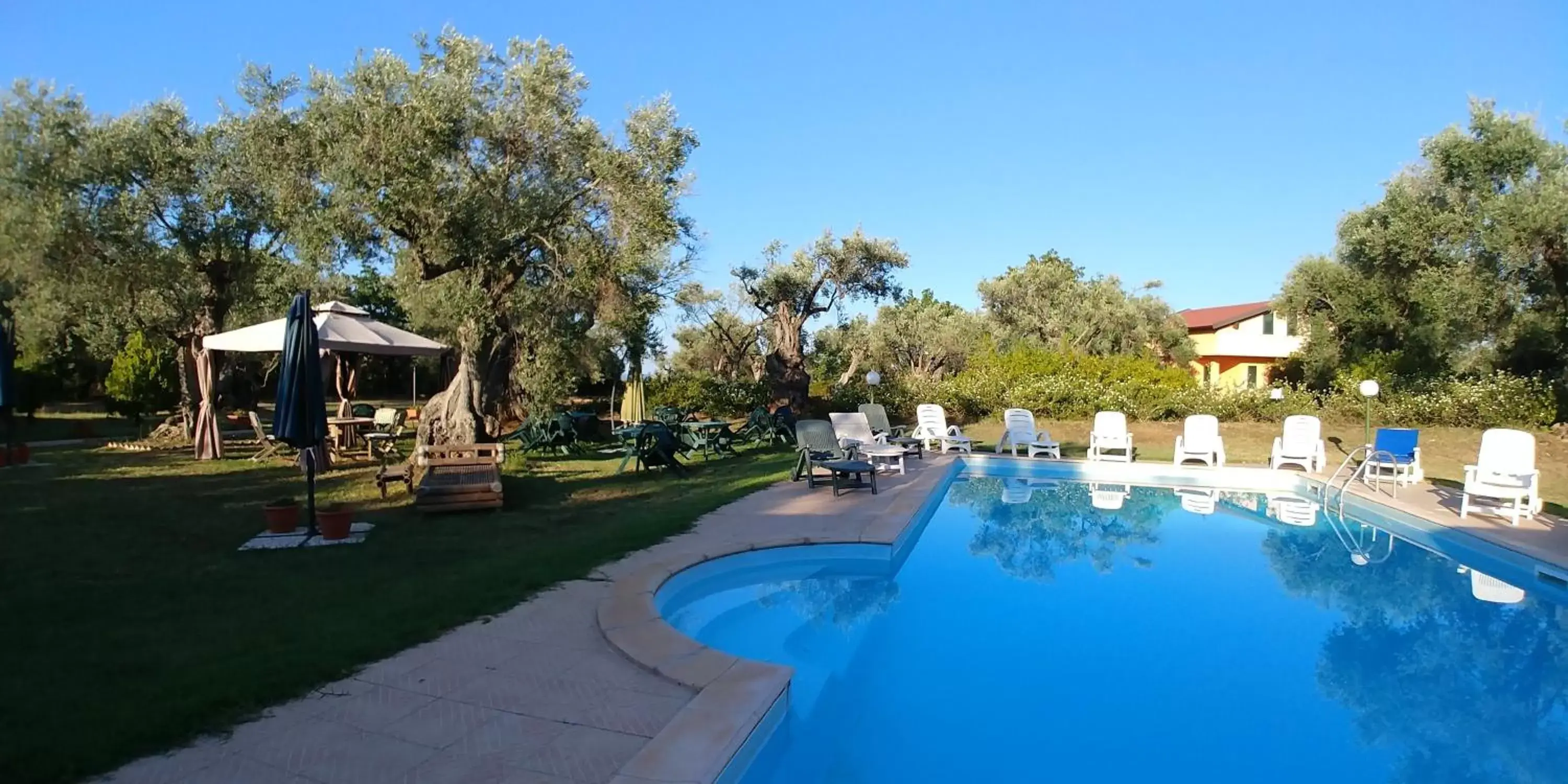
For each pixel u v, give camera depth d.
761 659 5.45
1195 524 10.27
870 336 32.47
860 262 21.58
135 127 13.77
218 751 3.33
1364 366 19.48
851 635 5.94
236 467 12.46
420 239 10.23
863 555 7.58
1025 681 5.07
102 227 13.27
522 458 13.78
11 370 12.41
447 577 6.02
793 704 4.71
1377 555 8.60
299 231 9.85
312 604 5.31
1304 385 20.62
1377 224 18.12
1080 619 6.31
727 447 15.18
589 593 5.63
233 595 5.50
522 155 10.59
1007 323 37.56
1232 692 4.89
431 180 9.59
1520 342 16.81
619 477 11.82
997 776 3.89
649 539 7.34
